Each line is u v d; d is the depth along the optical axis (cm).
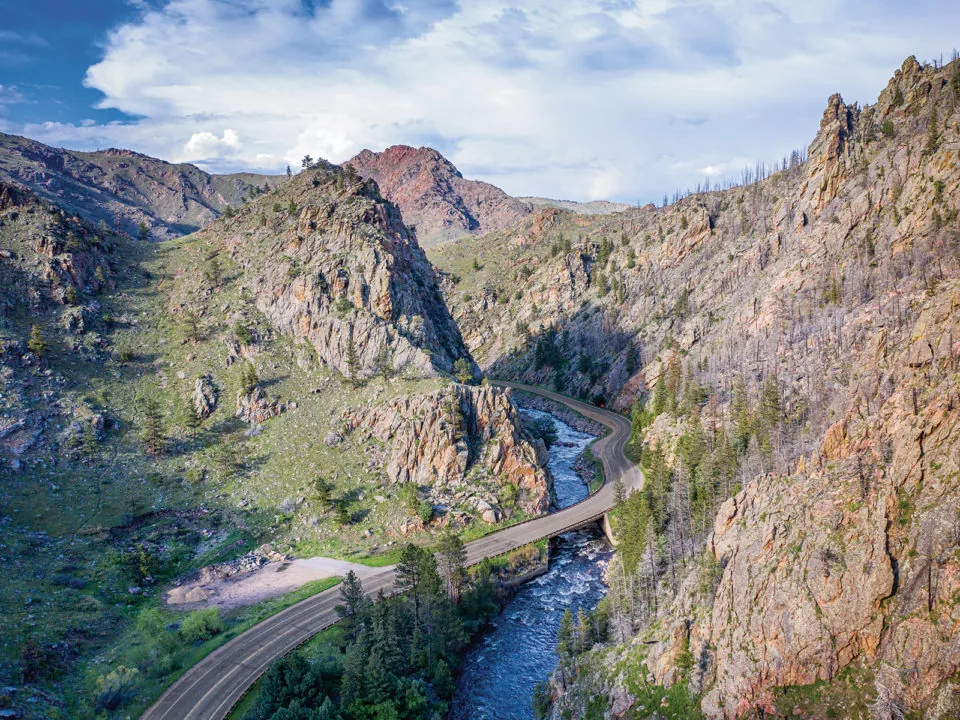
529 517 12338
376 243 16350
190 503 11712
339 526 11375
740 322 16588
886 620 5875
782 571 6706
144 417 13338
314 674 7275
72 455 11869
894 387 7400
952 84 16038
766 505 7588
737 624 6775
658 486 11475
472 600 9419
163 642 7994
